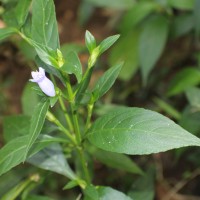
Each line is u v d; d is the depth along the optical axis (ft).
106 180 2.65
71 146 1.88
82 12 3.25
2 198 1.90
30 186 1.92
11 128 1.92
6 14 1.90
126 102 2.93
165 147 1.43
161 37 2.32
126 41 2.56
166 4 2.41
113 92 2.90
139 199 2.02
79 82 1.48
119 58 2.55
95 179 2.67
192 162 2.57
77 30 3.62
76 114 1.64
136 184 2.05
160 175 2.60
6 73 3.08
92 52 1.58
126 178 2.58
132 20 2.42
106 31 3.54
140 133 1.46
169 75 3.00
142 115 1.49
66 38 3.61
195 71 2.24
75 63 1.47
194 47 3.05
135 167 1.96
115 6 2.49
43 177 1.94
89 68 1.57
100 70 3.01
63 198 2.47
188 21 2.45
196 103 2.12
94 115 2.48
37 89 1.52
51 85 1.50
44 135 1.67
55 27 1.64
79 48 2.21
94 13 3.65
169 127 1.45
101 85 1.63
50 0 1.63
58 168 1.81
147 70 2.34
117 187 2.61
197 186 2.63
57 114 2.03
